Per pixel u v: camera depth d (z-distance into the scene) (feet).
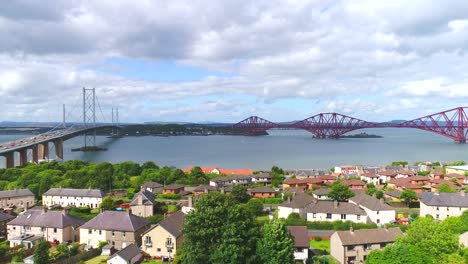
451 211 359.25
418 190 489.67
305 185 537.24
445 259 204.33
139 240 293.64
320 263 253.85
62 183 480.23
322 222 336.29
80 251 279.69
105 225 293.84
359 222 335.88
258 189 482.28
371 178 599.98
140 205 378.94
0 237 315.58
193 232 213.87
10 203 426.10
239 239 206.80
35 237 297.53
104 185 509.35
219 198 232.73
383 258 206.90
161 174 574.97
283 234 217.97
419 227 225.15
